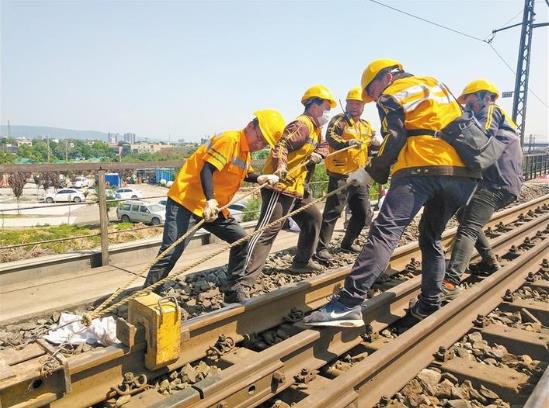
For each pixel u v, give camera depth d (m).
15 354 2.53
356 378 2.76
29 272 5.31
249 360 2.92
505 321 4.31
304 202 5.33
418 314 4.26
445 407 2.96
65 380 2.49
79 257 5.77
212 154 3.96
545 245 6.50
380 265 3.58
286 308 4.16
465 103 5.14
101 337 3.26
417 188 3.64
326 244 6.30
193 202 4.17
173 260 4.20
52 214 40.25
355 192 6.37
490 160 3.67
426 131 3.57
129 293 4.84
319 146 5.21
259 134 4.21
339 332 3.64
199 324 3.30
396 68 3.88
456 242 4.94
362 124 6.32
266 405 2.99
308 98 4.94
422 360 3.45
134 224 21.00
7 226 29.86
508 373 3.34
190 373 3.09
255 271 4.70
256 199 14.78
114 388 2.79
